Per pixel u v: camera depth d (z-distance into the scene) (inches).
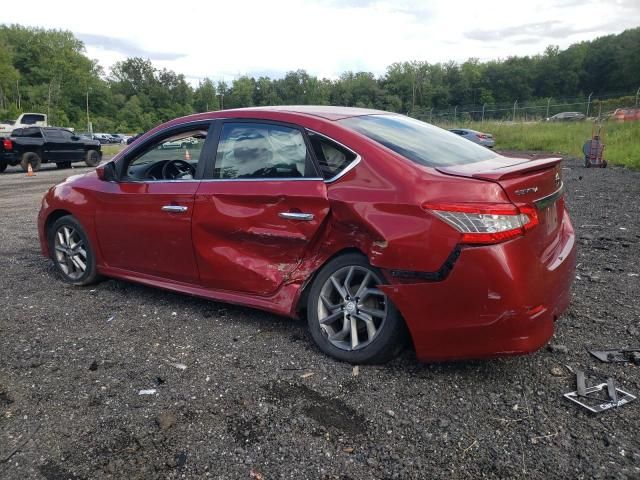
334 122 136.9
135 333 149.6
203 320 157.9
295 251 135.6
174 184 159.3
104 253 181.2
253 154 146.3
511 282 106.8
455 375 120.6
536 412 105.3
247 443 98.8
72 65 3922.2
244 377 123.0
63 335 148.9
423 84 3939.5
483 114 1664.6
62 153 812.0
